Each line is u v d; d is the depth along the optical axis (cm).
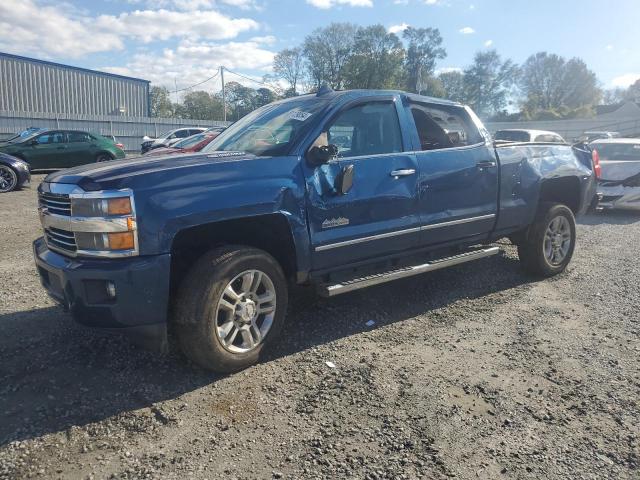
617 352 398
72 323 441
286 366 373
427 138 478
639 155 1122
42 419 304
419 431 294
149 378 353
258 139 424
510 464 267
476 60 8538
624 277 593
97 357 382
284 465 265
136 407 318
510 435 291
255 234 387
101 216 315
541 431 295
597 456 273
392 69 6184
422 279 577
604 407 320
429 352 397
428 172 457
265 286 376
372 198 419
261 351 378
